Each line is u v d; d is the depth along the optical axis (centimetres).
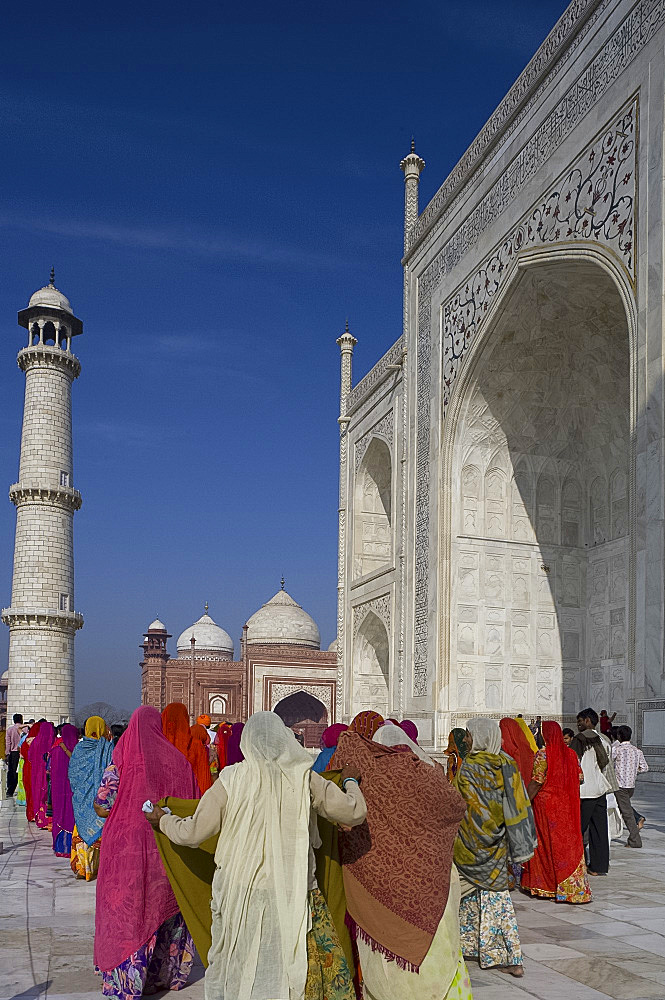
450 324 2377
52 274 4562
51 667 4072
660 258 1503
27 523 4159
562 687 2392
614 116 1684
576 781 757
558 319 2131
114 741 902
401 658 2541
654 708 1424
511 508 2420
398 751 441
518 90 2070
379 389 3123
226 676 5247
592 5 1775
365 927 414
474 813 553
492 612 2355
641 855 976
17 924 661
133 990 486
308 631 6106
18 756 1856
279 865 375
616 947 603
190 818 391
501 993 505
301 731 5400
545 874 748
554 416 2411
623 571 2317
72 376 4431
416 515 2533
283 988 363
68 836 1005
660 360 1479
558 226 1861
